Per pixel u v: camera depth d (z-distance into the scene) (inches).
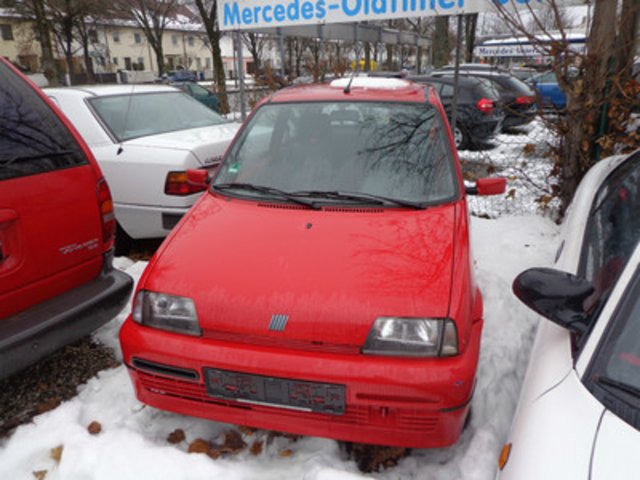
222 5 271.7
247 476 84.4
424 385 74.7
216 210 108.0
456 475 85.1
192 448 91.0
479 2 205.8
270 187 113.5
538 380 63.8
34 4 789.9
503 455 60.4
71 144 104.3
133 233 171.3
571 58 180.9
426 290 81.2
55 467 88.3
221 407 84.1
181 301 85.0
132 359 87.0
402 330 77.7
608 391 54.7
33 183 95.0
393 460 90.2
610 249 82.0
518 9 198.5
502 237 188.2
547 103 203.3
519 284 69.8
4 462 89.3
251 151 124.7
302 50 1147.9
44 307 99.0
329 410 78.1
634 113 185.8
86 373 115.0
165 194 160.2
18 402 106.0
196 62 2731.3
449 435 79.4
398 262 87.2
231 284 84.9
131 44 2439.7
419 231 96.0
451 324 78.1
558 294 66.7
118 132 176.1
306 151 120.3
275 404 80.0
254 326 80.4
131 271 162.7
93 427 95.9
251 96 454.3
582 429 52.3
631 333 57.6
